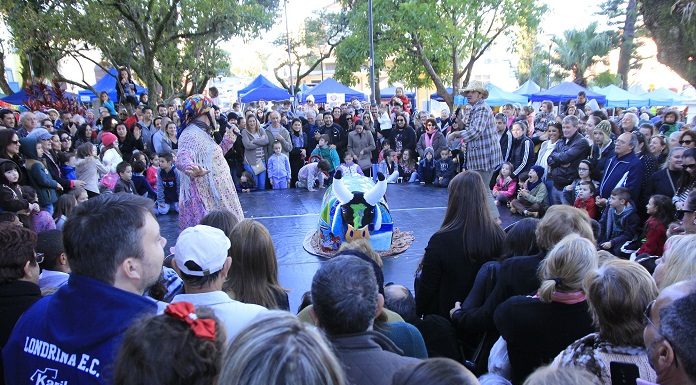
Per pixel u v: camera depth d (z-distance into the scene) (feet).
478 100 20.25
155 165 30.99
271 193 34.22
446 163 35.37
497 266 10.60
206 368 4.39
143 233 5.81
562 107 65.87
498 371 9.37
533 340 8.01
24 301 7.55
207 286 7.45
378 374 5.61
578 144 24.85
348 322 5.91
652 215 17.06
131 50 60.44
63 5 53.78
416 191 34.30
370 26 53.11
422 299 11.85
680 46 57.21
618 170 20.25
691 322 4.35
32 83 58.49
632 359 6.43
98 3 52.39
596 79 109.50
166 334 4.42
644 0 59.00
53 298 5.72
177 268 7.48
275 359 3.67
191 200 14.64
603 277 6.66
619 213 19.31
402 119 40.68
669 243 9.02
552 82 124.36
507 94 69.05
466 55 78.33
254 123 35.47
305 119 43.01
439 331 9.67
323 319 6.02
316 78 171.22
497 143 20.58
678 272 7.78
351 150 38.14
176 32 59.41
